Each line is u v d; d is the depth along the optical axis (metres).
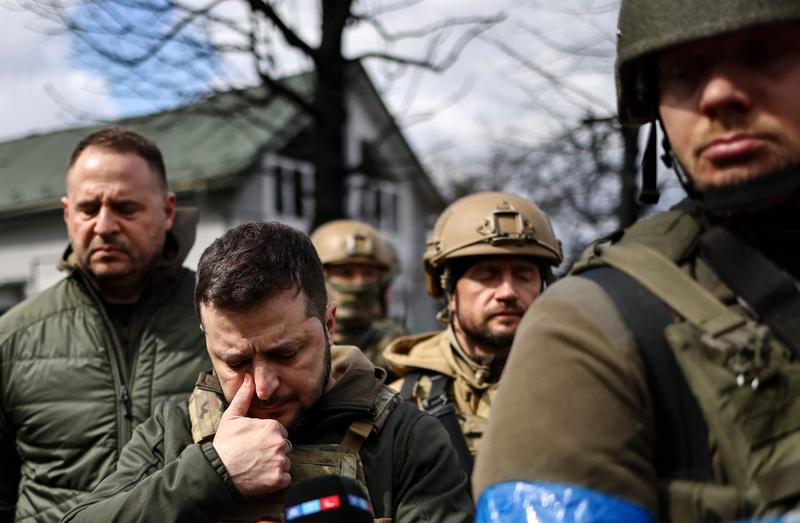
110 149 2.54
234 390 1.69
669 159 1.22
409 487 1.77
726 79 0.98
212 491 1.61
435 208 22.08
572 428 0.96
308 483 1.28
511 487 0.96
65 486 2.36
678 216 1.11
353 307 4.46
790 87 0.97
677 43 1.00
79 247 2.52
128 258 2.50
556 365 1.00
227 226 16.86
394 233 21.80
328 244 4.54
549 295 1.09
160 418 1.94
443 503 1.75
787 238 1.02
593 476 0.93
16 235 19.45
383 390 1.89
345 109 10.28
